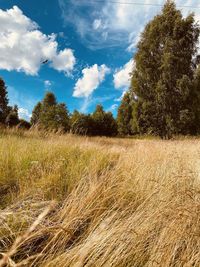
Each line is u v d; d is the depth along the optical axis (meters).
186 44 25.28
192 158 4.48
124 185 3.08
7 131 6.81
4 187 3.09
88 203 2.54
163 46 25.78
